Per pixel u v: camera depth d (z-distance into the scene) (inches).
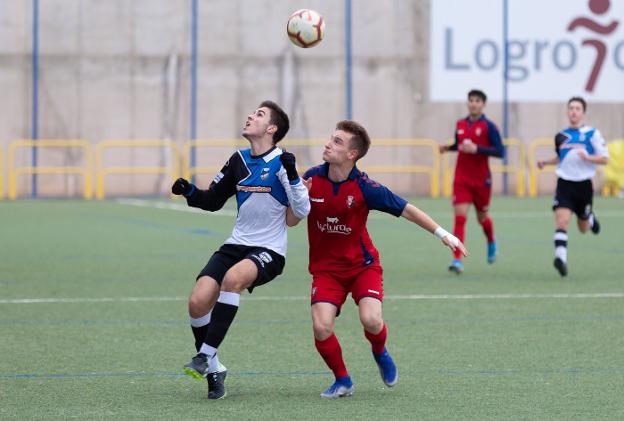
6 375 833.5
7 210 2765.7
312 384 809.5
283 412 716.7
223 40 3420.3
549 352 935.0
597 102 3533.5
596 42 3523.6
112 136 3388.3
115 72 3380.9
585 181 1469.0
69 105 3366.1
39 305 1203.2
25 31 3348.9
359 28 3462.1
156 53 3395.7
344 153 757.9
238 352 935.0
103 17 3373.5
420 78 3486.7
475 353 931.3
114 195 3403.1
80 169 3348.9
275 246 785.6
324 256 778.8
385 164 3481.8
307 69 3447.3
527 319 1111.6
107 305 1203.9
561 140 1483.8
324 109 3454.7
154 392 778.2
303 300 1246.9
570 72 3521.2
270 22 3435.0
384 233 2180.1
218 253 790.5
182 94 3408.0
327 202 766.5
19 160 3344.0
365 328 759.1
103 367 867.4
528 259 1695.4
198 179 3425.2
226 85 3425.2
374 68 3472.0
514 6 3501.5
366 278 773.3
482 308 1187.3
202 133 3420.3
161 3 3393.2
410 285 1384.1
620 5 3523.6
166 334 1019.9
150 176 3410.4
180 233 2145.7
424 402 748.0
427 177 3501.5
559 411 721.0
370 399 757.9
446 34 3486.7
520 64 3508.9
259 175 786.8
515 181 3533.5
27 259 1672.0
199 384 807.7
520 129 3513.8
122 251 1800.0
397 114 3486.7
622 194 3486.7
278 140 799.1
